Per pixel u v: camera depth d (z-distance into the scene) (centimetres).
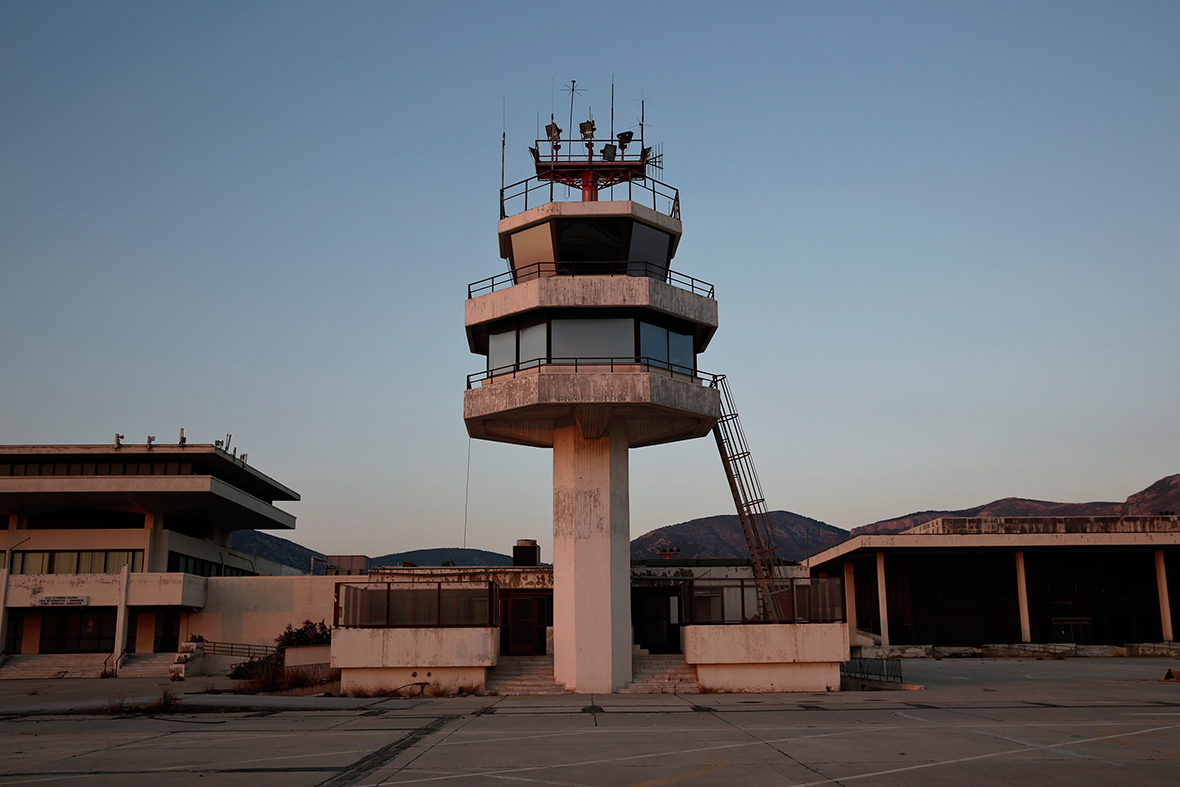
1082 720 2164
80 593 6125
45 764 1592
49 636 6303
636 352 3462
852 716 2306
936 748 1698
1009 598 6631
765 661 3272
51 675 5809
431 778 1405
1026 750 1666
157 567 6731
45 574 6234
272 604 6362
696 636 3300
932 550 6469
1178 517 6562
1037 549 6519
